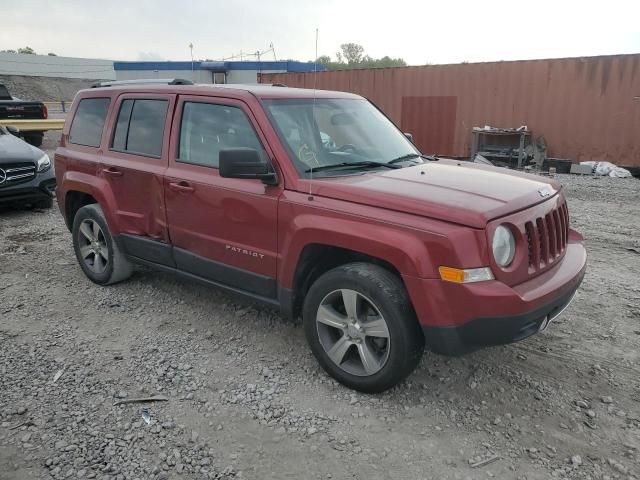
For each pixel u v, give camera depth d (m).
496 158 13.22
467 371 3.71
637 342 4.11
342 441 3.01
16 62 57.72
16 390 3.46
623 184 10.90
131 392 3.45
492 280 2.95
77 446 2.94
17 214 8.45
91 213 5.14
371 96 14.84
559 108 12.46
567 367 3.76
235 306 4.78
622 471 2.78
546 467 2.81
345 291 3.35
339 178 3.59
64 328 4.38
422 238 3.00
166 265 4.59
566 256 3.66
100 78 63.41
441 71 13.72
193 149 4.23
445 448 2.95
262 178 3.59
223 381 3.60
